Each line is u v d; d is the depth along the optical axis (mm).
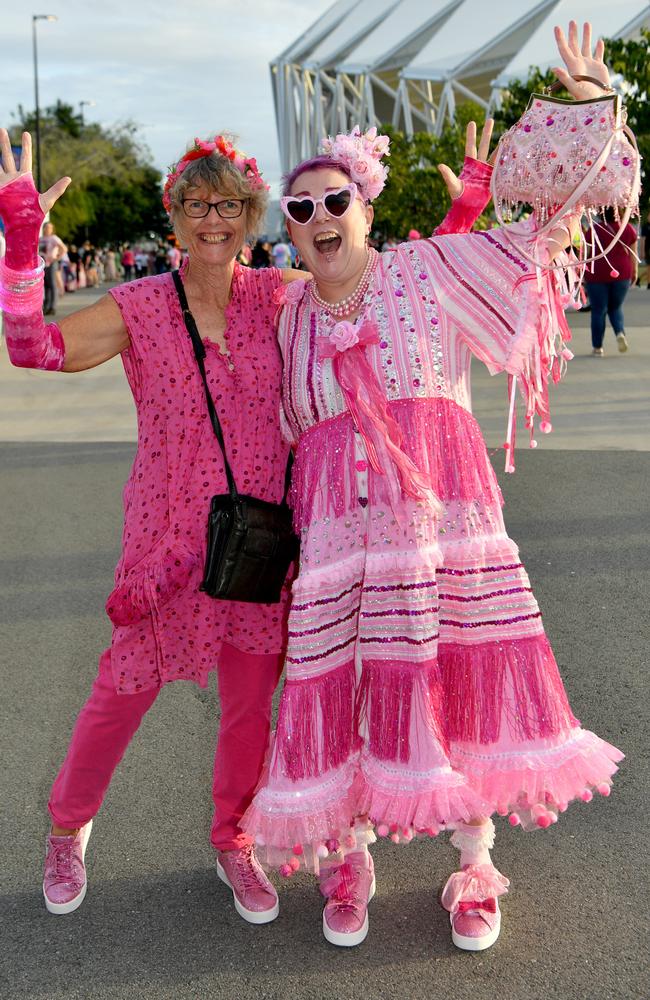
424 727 2500
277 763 2580
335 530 2602
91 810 2811
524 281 2607
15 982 2527
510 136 2689
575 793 2566
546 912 2703
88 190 59375
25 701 3988
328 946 2623
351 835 2684
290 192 2566
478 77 54688
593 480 6855
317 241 2549
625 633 4395
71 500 6875
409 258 2623
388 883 2869
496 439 8117
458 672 2615
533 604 2643
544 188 2631
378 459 2527
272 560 2621
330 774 2592
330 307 2623
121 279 54719
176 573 2637
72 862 2840
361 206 2586
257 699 2773
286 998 2439
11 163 2430
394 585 2543
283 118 87500
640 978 2455
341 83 72500
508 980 2465
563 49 2738
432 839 3084
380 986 2467
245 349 2674
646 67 21547
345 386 2553
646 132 21188
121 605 2654
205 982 2506
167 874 2949
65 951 2635
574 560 5301
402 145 26719
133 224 64250
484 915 2602
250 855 2836
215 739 3693
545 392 2760
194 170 2547
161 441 2656
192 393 2631
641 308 18156
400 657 2537
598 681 3955
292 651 2590
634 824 3072
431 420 2586
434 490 2562
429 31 61906
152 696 2754
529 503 6355
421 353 2572
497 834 3059
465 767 2617
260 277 2727
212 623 2693
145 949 2637
